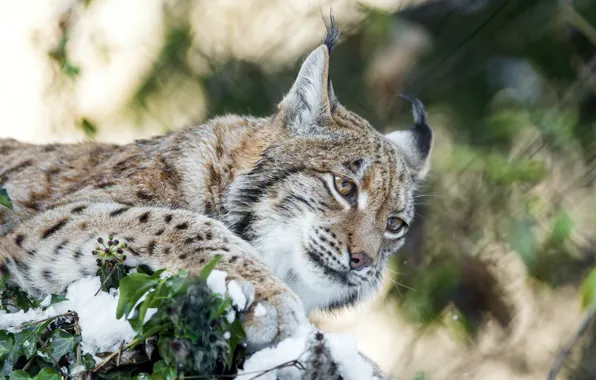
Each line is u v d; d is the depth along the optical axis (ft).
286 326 21.13
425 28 45.75
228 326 19.49
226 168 27.04
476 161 40.11
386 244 28.14
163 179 26.50
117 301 21.44
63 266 23.75
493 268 41.01
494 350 42.14
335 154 27.09
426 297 40.24
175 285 19.11
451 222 41.50
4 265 24.48
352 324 41.75
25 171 28.40
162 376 19.03
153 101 44.29
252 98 44.16
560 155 42.27
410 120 44.19
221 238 23.63
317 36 45.75
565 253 41.70
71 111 39.45
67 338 20.63
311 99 27.63
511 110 41.83
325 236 26.20
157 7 46.44
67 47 39.50
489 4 45.88
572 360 42.32
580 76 42.19
